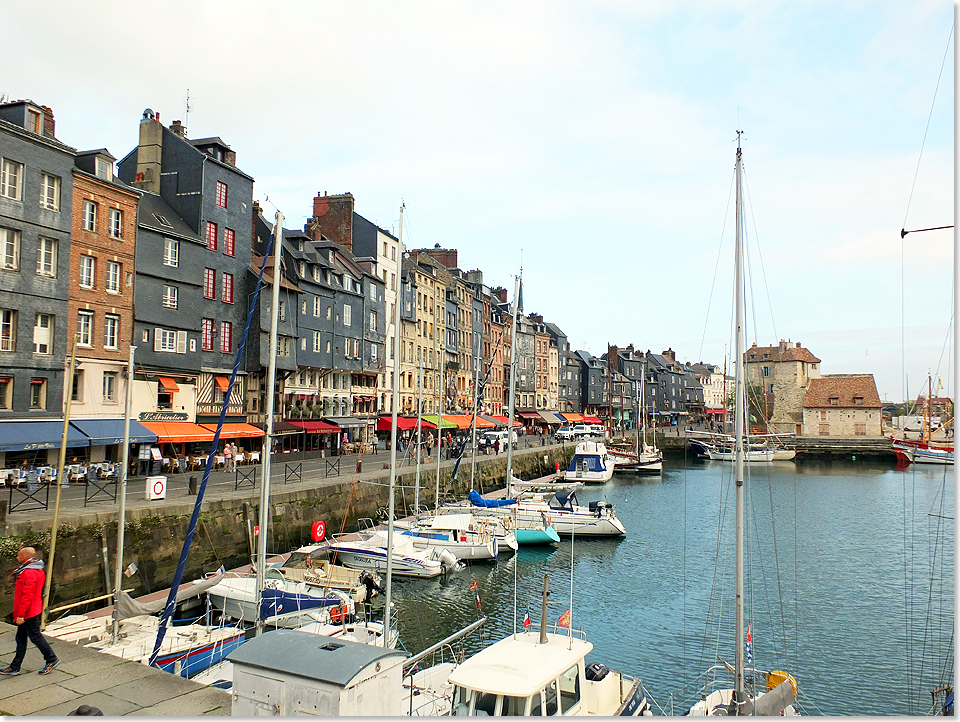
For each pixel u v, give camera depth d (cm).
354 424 5031
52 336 2930
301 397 4719
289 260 4616
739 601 1252
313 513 2838
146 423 3356
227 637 1488
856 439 8488
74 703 753
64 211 2986
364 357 5609
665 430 10788
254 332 4203
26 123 2873
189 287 3756
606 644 1967
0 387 2714
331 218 6109
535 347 10106
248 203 4297
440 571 2542
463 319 7944
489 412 8350
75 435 2873
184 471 3341
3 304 2719
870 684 1708
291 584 1975
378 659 705
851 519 4094
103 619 1533
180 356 3669
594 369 11956
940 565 2930
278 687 684
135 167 3994
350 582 2125
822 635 2056
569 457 6981
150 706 748
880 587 2589
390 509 1577
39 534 1778
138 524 2050
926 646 1961
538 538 3272
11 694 776
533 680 978
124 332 3309
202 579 1911
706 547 3325
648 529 3803
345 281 5403
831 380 9675
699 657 1861
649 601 2403
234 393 4078
